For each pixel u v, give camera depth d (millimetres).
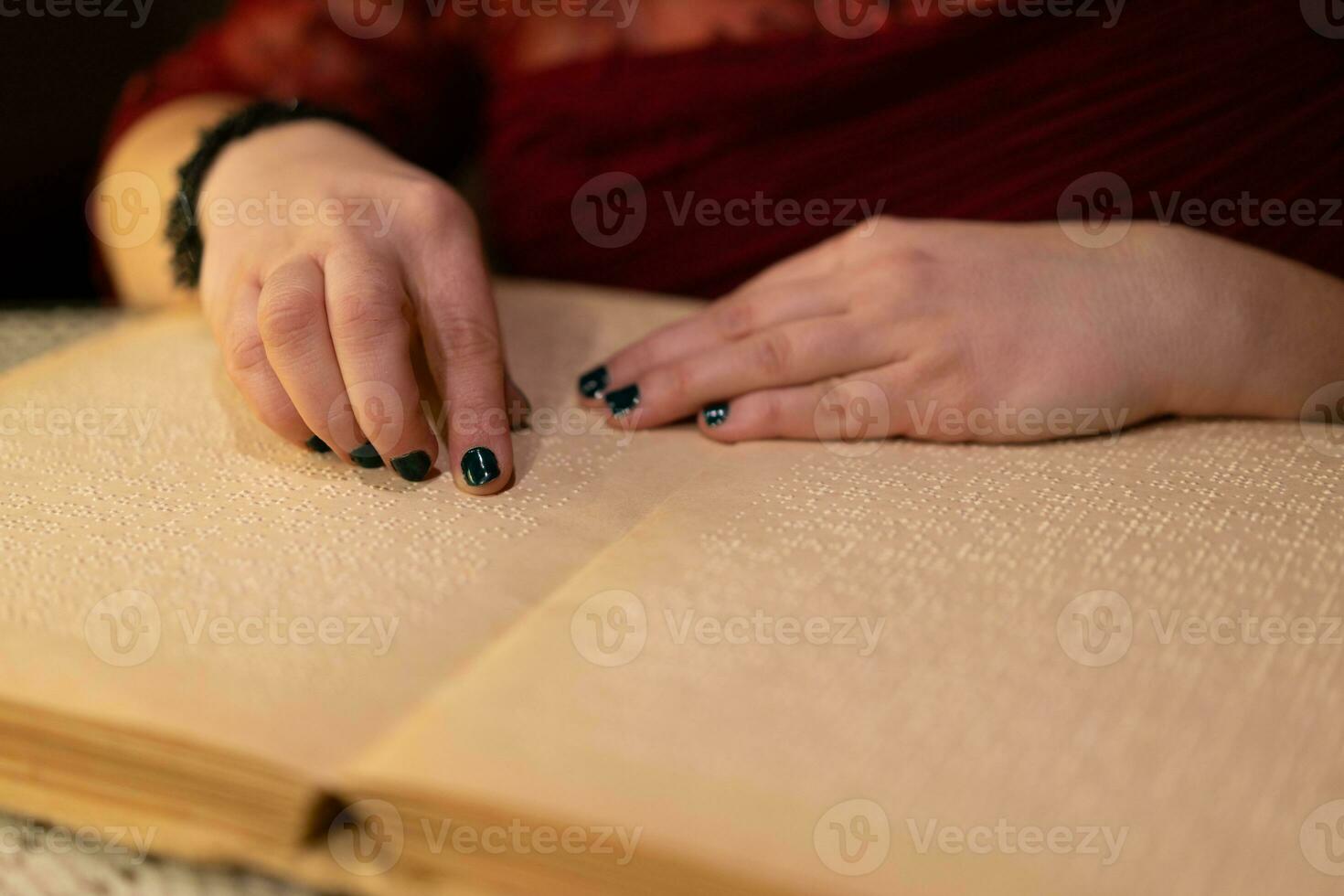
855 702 254
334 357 361
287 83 705
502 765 232
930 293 411
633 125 650
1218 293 417
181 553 322
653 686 258
